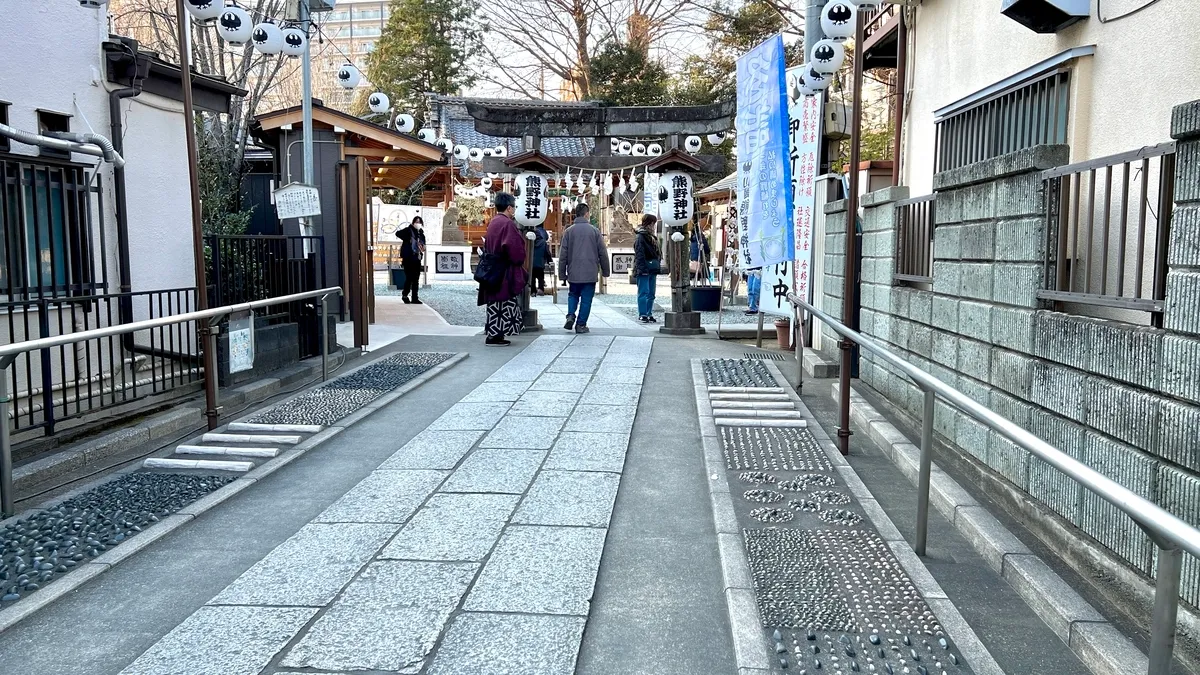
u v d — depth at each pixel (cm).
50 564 347
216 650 280
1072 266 361
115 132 689
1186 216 271
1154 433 287
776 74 792
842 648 277
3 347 376
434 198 2953
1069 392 348
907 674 262
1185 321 271
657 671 271
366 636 289
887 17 892
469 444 550
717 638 292
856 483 461
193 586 335
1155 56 421
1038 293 382
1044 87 520
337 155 1239
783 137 793
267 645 284
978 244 453
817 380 777
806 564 346
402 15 3025
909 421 566
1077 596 301
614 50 2702
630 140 1552
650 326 1250
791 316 927
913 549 368
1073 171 356
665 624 302
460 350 962
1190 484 265
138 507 424
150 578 342
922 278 560
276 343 782
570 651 279
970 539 379
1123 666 249
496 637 289
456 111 2330
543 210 1140
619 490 456
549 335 1110
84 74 662
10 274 543
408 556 361
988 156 600
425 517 411
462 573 342
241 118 1286
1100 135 470
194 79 773
